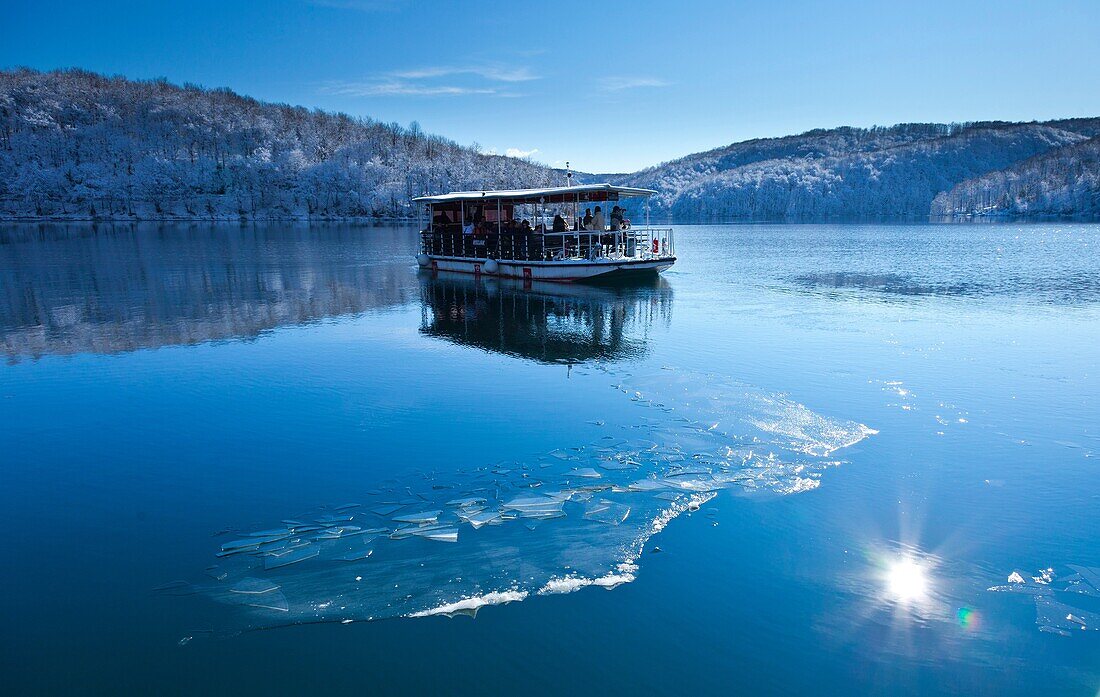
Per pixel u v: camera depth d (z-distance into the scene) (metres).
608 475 8.23
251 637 5.25
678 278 30.25
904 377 12.47
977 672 4.80
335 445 9.30
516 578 6.01
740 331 17.12
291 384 12.39
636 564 6.21
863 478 8.04
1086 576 5.96
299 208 133.38
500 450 9.07
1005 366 13.23
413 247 53.31
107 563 6.34
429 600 5.70
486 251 31.22
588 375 12.85
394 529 6.91
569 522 7.02
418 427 10.00
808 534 6.72
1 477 8.34
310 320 19.42
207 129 153.00
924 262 39.03
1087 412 10.39
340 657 5.00
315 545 6.61
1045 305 21.44
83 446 9.35
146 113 152.62
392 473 8.34
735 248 54.25
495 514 7.21
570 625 5.34
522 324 18.52
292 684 4.70
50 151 130.00
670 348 15.15
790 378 12.46
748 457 8.72
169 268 34.81
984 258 41.88
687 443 9.24
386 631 5.30
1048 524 6.89
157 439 9.59
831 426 9.80
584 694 4.59
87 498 7.71
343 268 35.56
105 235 69.31
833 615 5.45
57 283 28.20
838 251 49.78
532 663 4.91
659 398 11.27
